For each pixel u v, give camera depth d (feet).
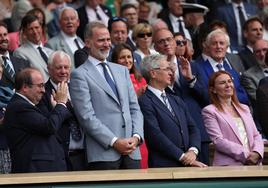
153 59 95.61
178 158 91.91
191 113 103.24
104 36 92.27
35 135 86.94
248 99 112.47
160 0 154.10
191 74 104.78
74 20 120.67
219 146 95.86
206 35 118.21
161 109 94.38
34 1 139.95
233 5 139.44
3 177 75.97
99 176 76.38
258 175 78.07
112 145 88.74
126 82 92.99
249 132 97.14
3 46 106.52
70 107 92.58
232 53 122.93
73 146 92.32
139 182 77.05
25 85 88.07
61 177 76.02
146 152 94.94
